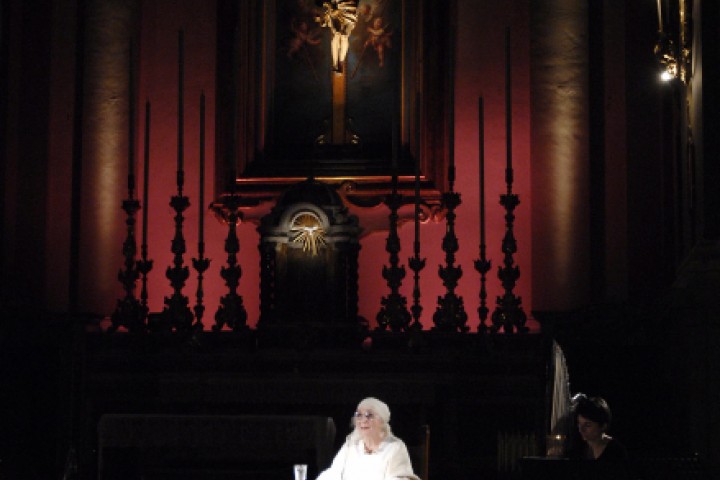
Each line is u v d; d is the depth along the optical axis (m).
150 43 21.64
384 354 17.36
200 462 16.59
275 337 17.72
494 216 20.64
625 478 9.79
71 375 17.52
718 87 13.68
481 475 17.00
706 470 12.80
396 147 18.31
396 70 21.47
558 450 13.21
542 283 19.56
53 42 20.36
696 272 13.55
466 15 21.17
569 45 19.97
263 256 18.44
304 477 10.88
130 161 18.45
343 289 18.25
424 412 17.06
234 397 17.11
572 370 17.19
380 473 11.29
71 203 20.31
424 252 20.78
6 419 17.41
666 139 18.22
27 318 17.83
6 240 19.47
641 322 17.12
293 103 21.64
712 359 13.52
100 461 15.36
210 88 21.52
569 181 19.64
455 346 17.52
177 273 18.12
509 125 17.97
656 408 16.88
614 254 19.11
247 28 21.61
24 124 20.12
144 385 17.58
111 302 20.30
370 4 21.69
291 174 21.12
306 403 17.16
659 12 16.03
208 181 21.25
